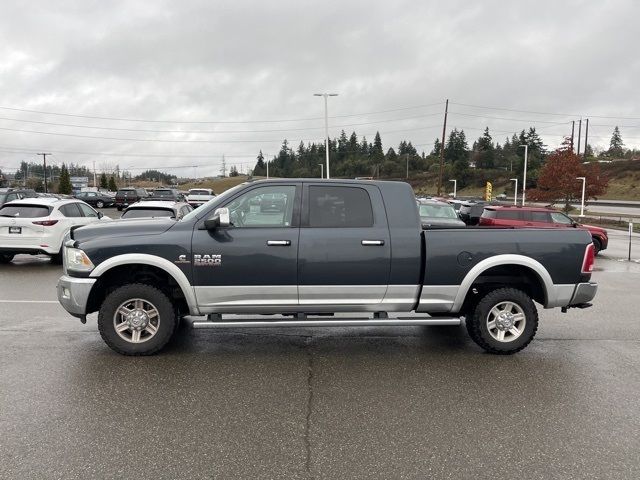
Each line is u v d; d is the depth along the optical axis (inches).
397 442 148.6
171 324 220.4
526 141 4318.4
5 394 179.0
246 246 216.2
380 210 225.6
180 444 145.5
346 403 176.1
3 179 3924.7
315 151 5172.2
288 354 230.1
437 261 223.5
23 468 131.6
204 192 1512.1
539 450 145.2
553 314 319.6
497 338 231.5
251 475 130.3
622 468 136.3
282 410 169.5
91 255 214.1
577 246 230.8
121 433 151.5
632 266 585.3
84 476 128.6
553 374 208.2
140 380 194.4
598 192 1891.0
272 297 220.7
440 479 129.7
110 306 216.7
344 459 138.7
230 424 158.7
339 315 242.7
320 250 218.8
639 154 4559.5
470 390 189.6
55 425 156.0
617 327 287.6
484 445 147.6
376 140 5275.6
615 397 184.7
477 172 4025.6
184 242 215.3
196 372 204.2
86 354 223.6
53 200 502.0
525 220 727.7
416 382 197.2
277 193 224.1
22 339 244.8
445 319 226.7
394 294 225.1
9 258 520.1
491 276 238.1
